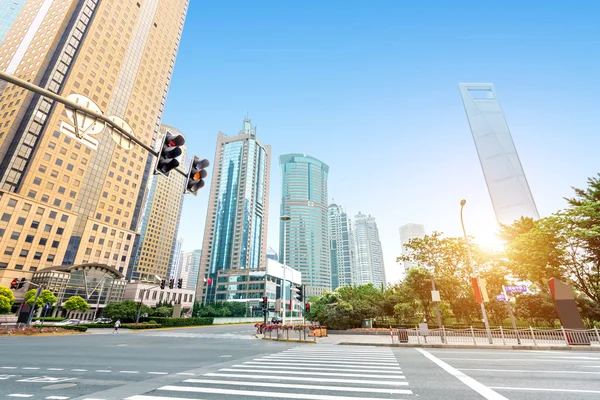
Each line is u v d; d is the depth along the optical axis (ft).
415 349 54.08
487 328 59.93
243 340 78.95
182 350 52.24
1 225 187.42
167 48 353.31
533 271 87.10
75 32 254.88
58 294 196.34
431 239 116.67
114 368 32.42
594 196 81.66
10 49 281.54
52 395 20.81
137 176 297.53
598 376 26.58
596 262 83.51
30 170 208.13
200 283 535.19
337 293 120.67
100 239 253.24
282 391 21.59
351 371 29.91
